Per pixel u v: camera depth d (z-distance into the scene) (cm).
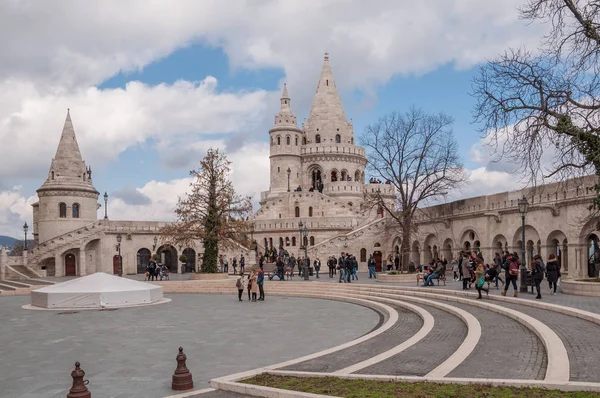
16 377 1210
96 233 5697
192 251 6178
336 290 3203
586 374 957
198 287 3681
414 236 5284
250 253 5719
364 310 2397
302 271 4547
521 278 2406
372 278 4016
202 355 1411
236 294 3450
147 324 2019
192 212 4306
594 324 1472
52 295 2650
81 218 6138
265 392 964
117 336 1747
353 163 8444
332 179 8325
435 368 1103
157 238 6078
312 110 8706
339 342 1577
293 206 7194
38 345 1603
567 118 2059
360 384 966
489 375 1011
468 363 1115
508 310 1777
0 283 4412
